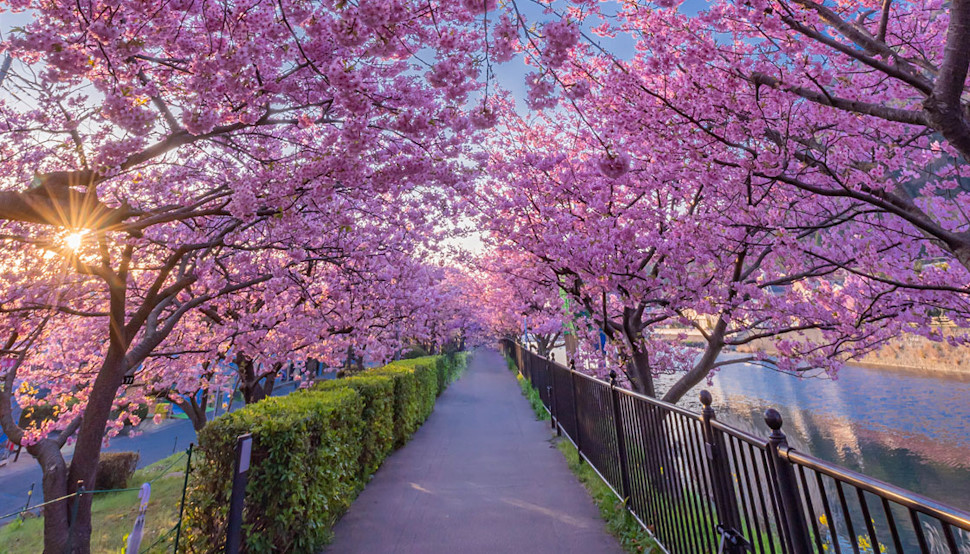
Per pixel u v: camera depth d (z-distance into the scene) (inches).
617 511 185.2
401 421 341.4
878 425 578.9
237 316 328.8
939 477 403.2
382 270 378.3
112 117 113.3
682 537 132.4
